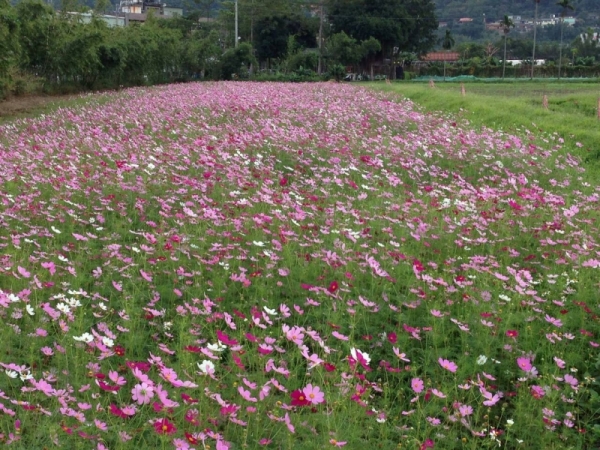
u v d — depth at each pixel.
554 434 3.50
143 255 5.48
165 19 56.62
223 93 22.03
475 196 7.57
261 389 3.17
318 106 16.77
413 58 64.25
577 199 8.16
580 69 54.94
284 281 5.08
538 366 4.16
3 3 18.94
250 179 8.05
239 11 58.53
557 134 12.65
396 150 9.99
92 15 31.89
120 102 19.81
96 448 2.91
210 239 5.92
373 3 60.19
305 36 62.88
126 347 3.94
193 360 3.68
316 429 3.30
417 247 6.05
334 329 4.24
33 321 4.15
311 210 6.84
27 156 9.27
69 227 6.25
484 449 3.40
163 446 2.67
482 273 5.32
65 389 3.28
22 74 26.00
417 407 3.56
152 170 8.04
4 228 5.99
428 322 4.50
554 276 5.21
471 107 16.81
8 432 2.92
